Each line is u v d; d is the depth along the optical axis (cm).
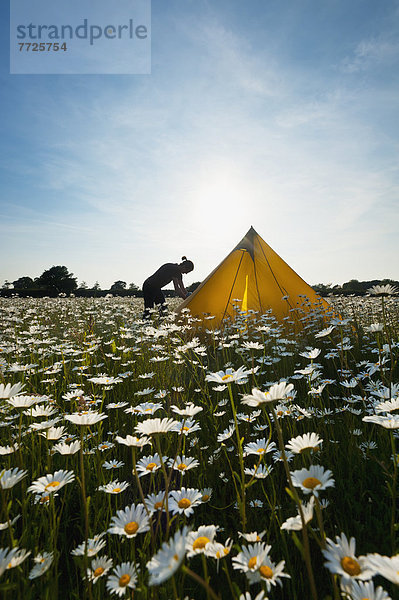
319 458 200
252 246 777
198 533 104
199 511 177
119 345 523
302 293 728
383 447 201
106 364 440
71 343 539
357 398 252
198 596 132
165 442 236
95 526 154
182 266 941
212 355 470
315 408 253
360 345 443
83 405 245
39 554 123
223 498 184
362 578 73
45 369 387
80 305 1098
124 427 269
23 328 689
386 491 172
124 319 806
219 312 677
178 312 734
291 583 124
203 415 286
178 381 360
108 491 159
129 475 216
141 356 469
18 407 159
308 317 588
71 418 126
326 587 130
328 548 78
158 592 119
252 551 96
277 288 712
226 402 277
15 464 210
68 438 225
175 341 483
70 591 129
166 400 310
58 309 1011
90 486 197
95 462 205
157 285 914
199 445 238
